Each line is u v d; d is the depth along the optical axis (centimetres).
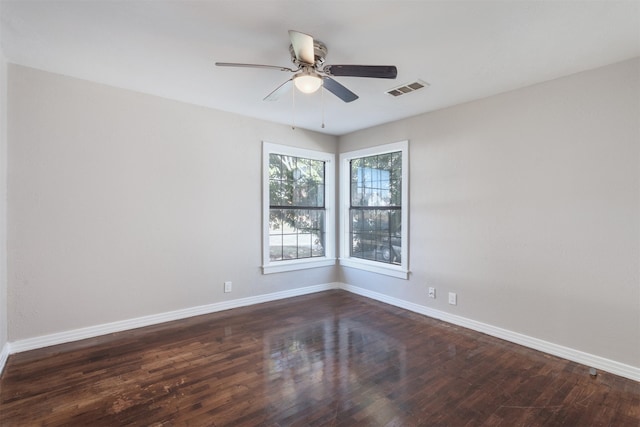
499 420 189
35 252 273
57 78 279
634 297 234
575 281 261
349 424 184
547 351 276
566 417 192
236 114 388
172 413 192
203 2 180
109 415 190
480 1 178
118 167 311
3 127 251
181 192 350
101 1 180
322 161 486
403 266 395
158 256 337
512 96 299
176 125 345
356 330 326
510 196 300
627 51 227
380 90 304
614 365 242
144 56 246
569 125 264
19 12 190
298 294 453
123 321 317
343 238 486
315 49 219
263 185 413
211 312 375
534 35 210
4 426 180
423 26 202
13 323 264
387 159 429
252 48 233
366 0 178
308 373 240
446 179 352
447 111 351
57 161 281
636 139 233
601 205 248
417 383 227
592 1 176
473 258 328
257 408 198
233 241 390
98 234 302
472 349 282
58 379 228
